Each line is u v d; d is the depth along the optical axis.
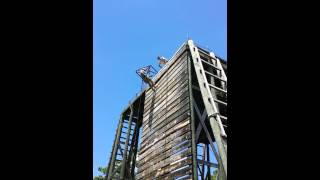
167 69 13.91
